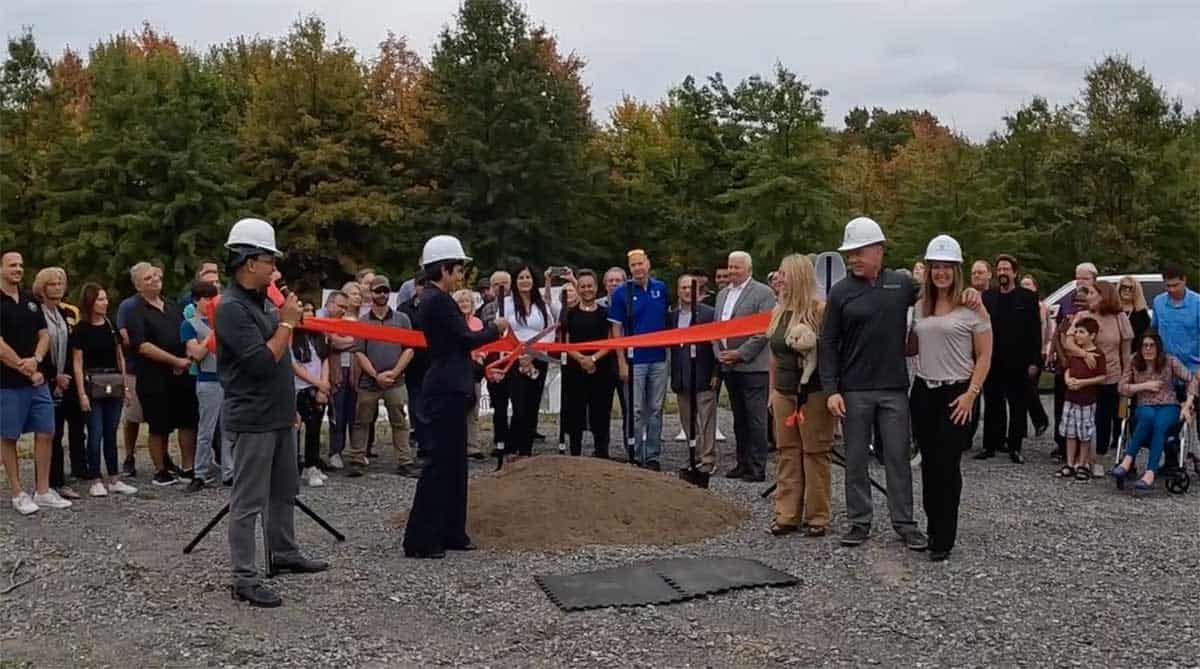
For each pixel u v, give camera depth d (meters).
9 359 8.62
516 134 35.34
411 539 7.27
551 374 16.25
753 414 10.25
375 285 10.80
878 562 7.05
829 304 7.38
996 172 32.69
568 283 11.39
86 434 10.30
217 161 32.47
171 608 6.18
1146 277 17.94
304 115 34.09
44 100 34.44
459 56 36.75
